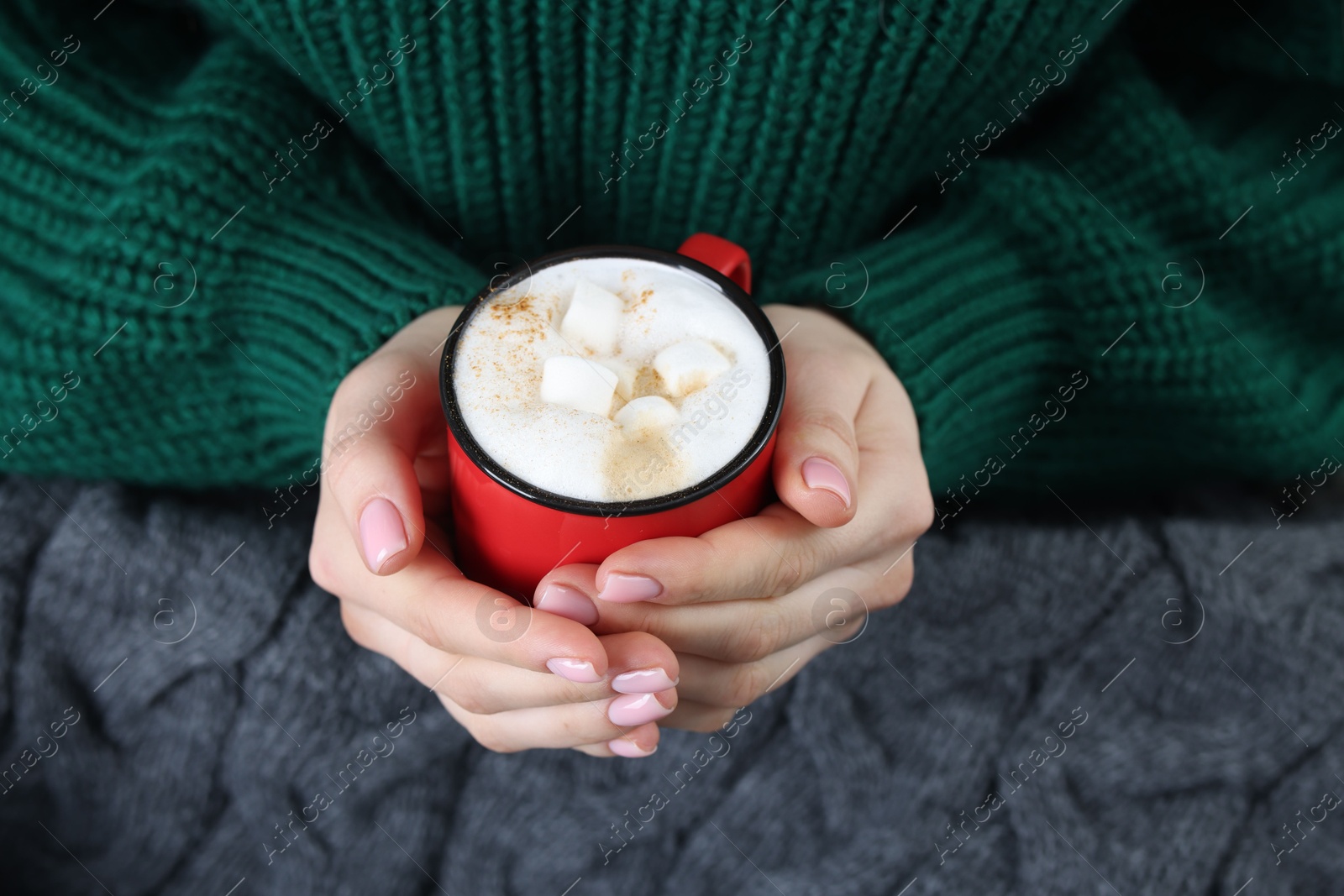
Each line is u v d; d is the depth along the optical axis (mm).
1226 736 521
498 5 488
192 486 590
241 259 527
